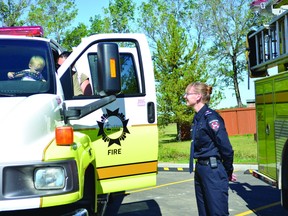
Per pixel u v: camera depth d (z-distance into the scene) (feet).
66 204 9.89
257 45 23.02
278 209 23.20
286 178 18.37
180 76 76.79
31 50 13.30
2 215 9.56
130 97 15.40
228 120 98.63
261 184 30.83
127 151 15.11
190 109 76.43
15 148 9.41
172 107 76.07
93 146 14.08
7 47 13.24
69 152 9.70
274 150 19.60
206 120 14.43
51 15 96.17
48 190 9.19
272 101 19.83
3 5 86.07
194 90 14.79
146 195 27.89
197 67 76.48
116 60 12.21
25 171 9.11
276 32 19.95
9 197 8.91
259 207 23.76
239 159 44.34
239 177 34.50
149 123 15.61
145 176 15.43
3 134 9.57
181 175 37.24
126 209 23.67
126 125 15.19
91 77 17.07
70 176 9.46
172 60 76.89
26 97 11.64
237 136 91.35
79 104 14.46
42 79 12.66
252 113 98.73
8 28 17.16
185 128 82.69
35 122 10.18
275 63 21.07
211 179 14.28
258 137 22.25
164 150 53.31
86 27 102.94
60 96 12.69
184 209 23.68
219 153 14.42
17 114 10.07
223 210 14.25
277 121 19.15
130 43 16.96
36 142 9.93
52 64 13.20
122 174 14.98
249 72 24.32
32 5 91.40
